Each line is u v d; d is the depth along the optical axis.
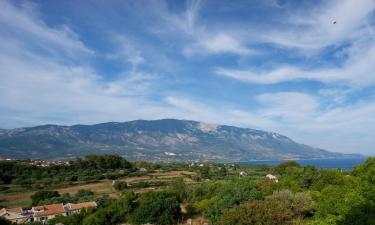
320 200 31.27
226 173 135.75
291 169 52.06
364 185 23.06
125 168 146.12
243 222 25.95
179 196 53.84
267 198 33.38
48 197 86.19
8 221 47.38
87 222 49.28
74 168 128.88
